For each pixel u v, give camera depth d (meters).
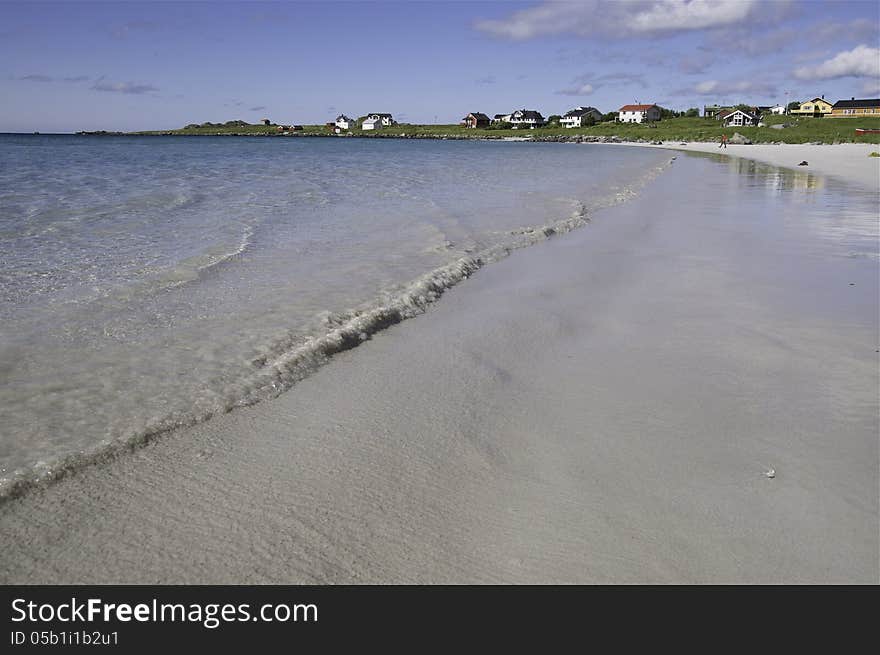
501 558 3.34
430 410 5.04
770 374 5.85
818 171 35.41
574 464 4.29
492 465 4.27
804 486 4.02
